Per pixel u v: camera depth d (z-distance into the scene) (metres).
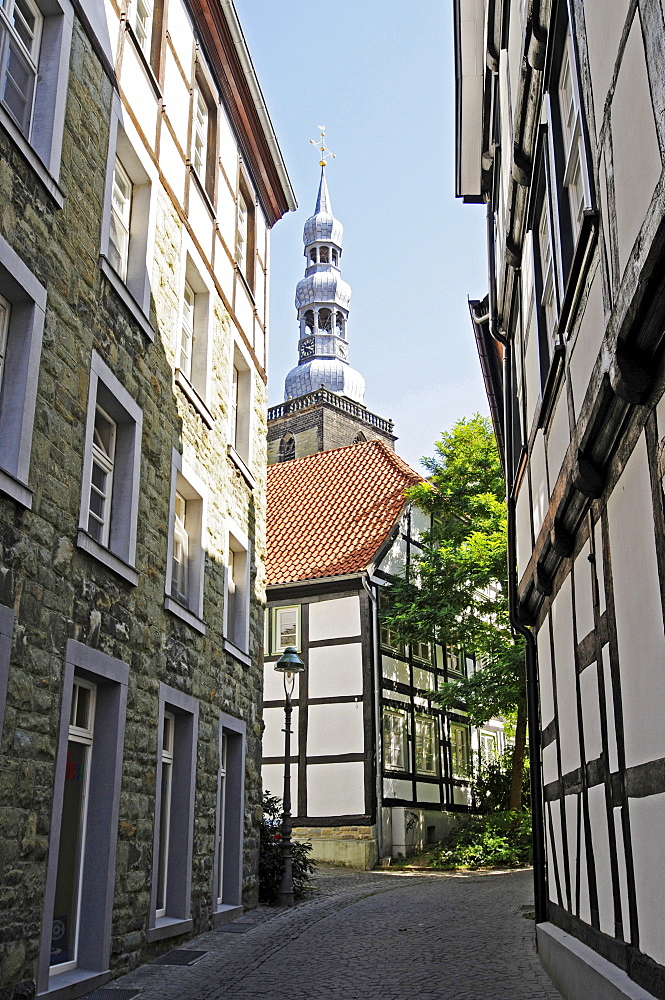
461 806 26.19
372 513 25.80
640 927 4.86
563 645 7.57
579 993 6.12
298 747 23.28
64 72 7.59
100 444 8.63
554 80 6.71
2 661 6.01
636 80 4.26
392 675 23.89
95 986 7.36
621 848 5.30
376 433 52.50
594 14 5.20
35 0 7.49
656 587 4.39
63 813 7.45
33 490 6.61
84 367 7.74
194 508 11.30
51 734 6.75
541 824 9.62
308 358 62.72
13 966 6.05
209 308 11.98
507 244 9.62
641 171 4.18
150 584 9.20
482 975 8.04
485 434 23.91
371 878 18.34
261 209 15.54
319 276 62.75
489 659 23.11
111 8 8.87
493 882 16.58
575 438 6.07
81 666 7.35
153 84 10.12
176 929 9.54
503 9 9.66
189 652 10.48
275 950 9.45
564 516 6.79
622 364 4.36
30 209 6.84
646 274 3.93
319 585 24.09
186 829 10.16
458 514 24.30
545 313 8.02
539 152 7.53
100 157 8.39
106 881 7.71
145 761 8.78
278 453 50.97
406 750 23.89
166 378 10.09
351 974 8.20
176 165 10.90
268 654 24.50
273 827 14.87
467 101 13.28
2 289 6.58
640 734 4.79
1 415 6.52
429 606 22.91
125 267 9.48
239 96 13.70
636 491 4.73
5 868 6.00
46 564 6.81
